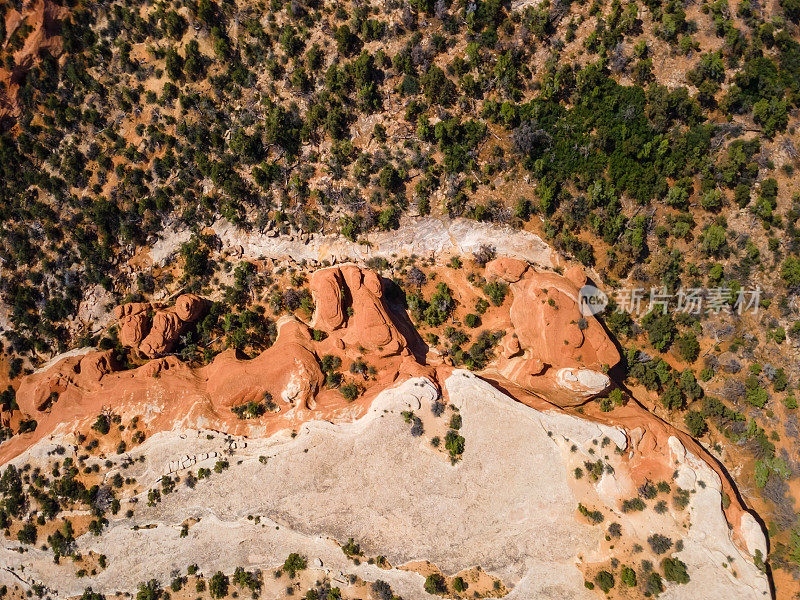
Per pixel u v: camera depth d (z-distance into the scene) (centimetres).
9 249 4700
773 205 4503
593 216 4644
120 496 3988
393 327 4394
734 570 3709
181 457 4009
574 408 4372
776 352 4497
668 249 4628
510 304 4719
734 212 4600
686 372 4478
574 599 3747
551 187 4694
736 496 4131
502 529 3847
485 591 3803
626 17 4631
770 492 4309
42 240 4734
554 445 3931
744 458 4428
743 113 4628
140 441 4094
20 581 3975
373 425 3981
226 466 3975
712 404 4434
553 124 4716
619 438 3944
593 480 3875
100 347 4628
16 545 4016
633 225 4606
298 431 4031
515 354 4506
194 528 3925
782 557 4131
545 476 3894
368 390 4241
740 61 4622
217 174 4741
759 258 4531
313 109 4744
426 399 4022
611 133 4591
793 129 4578
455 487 3891
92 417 4188
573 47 4750
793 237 4488
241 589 3909
